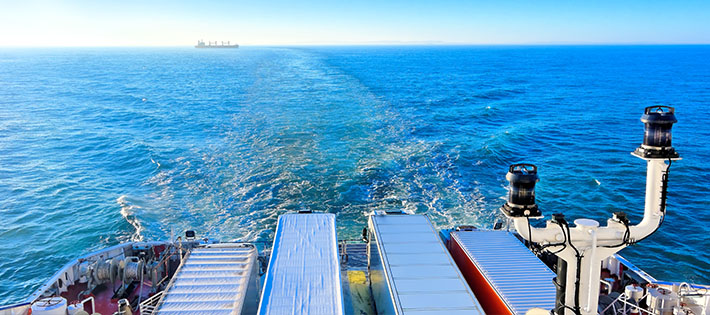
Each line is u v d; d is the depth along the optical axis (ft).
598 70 626.64
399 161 139.64
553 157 164.96
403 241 54.85
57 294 58.18
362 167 131.64
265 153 149.07
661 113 22.63
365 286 63.00
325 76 428.97
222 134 183.83
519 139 187.32
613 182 139.33
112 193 126.21
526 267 51.44
